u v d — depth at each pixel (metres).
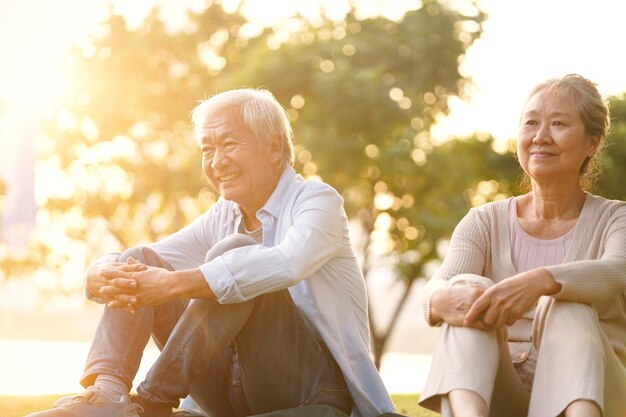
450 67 17.19
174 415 3.15
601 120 2.86
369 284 18.34
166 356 2.79
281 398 2.91
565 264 2.54
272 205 3.17
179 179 17.23
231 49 18.03
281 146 3.22
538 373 2.44
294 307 2.95
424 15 17.31
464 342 2.45
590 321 2.46
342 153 15.98
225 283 2.74
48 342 18.78
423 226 17.06
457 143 17.84
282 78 16.25
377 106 15.94
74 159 17.98
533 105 2.88
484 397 2.39
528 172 2.90
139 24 17.56
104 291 2.79
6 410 3.85
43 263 18.97
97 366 2.77
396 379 12.19
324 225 3.03
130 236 18.94
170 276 2.77
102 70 17.25
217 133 3.14
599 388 2.34
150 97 17.44
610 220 2.82
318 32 17.41
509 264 2.91
